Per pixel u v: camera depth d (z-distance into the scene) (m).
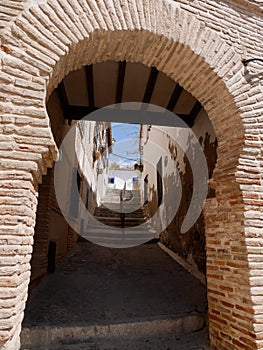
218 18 3.27
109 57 3.10
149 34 2.78
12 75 2.14
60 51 2.37
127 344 3.40
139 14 2.78
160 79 4.42
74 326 3.50
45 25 2.36
